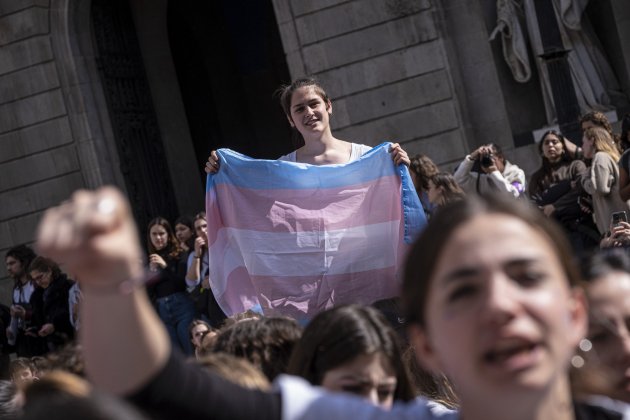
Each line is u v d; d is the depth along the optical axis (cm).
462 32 1722
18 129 1930
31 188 1931
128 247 172
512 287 183
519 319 179
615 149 1058
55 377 258
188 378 198
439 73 1717
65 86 1906
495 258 185
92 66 1928
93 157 1903
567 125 1458
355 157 768
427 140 1725
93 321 184
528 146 1689
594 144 1060
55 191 1920
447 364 190
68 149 1912
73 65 1902
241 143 2469
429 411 222
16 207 1938
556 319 182
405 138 1736
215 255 784
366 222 757
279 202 764
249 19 2442
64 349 440
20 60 1917
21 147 1931
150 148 2025
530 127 1706
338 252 759
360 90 1752
